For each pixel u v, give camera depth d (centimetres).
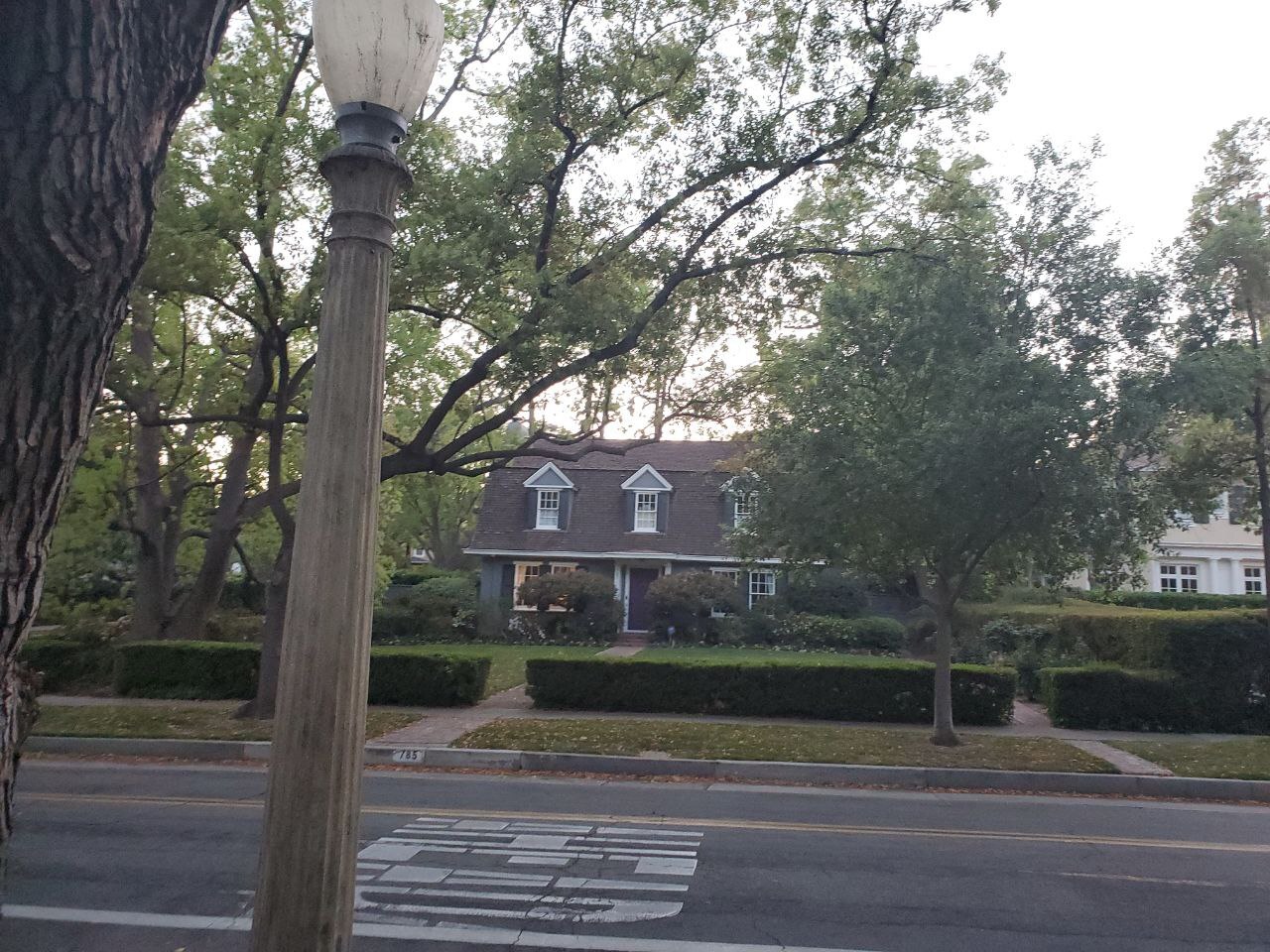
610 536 3284
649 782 1105
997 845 803
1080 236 1175
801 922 587
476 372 1329
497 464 1520
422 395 2103
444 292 1310
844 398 1234
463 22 1569
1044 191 1180
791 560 1359
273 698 1428
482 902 619
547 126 1266
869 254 1326
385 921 580
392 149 287
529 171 1238
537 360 1206
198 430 2156
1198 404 1134
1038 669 1797
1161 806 1017
